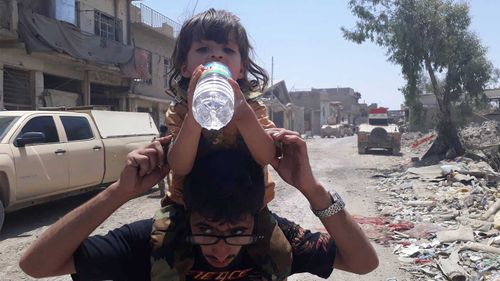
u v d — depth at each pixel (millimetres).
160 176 1420
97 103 19781
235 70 1450
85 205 1340
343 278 4957
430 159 18016
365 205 9367
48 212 8242
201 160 1309
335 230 1443
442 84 19297
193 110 1116
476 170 12773
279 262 1387
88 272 1377
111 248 1412
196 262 1380
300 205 8758
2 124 7188
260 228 1396
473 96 18031
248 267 1396
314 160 20000
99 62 16688
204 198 1256
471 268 5285
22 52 14305
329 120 50594
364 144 23516
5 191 6695
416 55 17609
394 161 19531
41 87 15211
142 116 10719
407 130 38031
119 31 19984
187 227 1361
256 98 1537
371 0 17875
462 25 17609
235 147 1331
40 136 7078
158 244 1351
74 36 15156
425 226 7137
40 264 1309
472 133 25531
